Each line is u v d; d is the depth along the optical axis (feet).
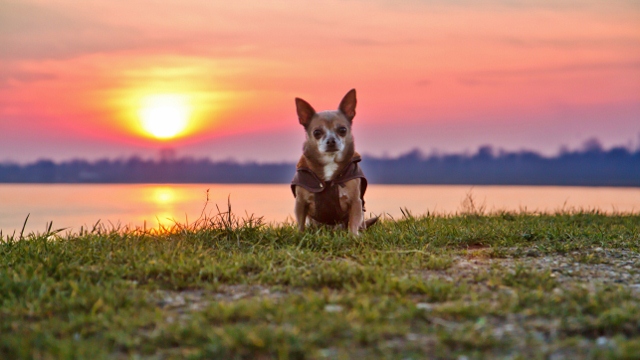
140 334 4.69
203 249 6.36
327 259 6.18
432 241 6.71
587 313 4.86
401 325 4.68
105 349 4.47
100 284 5.45
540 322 4.75
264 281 5.53
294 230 6.98
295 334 4.49
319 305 4.96
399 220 8.15
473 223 8.04
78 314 4.94
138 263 5.76
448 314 4.83
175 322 4.76
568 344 4.40
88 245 6.35
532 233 6.99
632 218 9.01
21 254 6.11
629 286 5.40
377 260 5.90
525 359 4.18
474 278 5.52
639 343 4.26
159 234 6.91
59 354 4.31
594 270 5.82
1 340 4.59
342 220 7.36
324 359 4.21
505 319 4.80
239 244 6.58
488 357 4.24
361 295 5.08
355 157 7.26
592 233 7.12
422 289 5.21
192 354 4.30
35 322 4.88
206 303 5.13
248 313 4.83
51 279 5.40
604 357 4.16
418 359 4.19
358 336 4.46
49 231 6.75
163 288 5.43
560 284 5.41
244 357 4.30
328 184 7.12
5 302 5.08
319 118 7.14
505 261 6.09
